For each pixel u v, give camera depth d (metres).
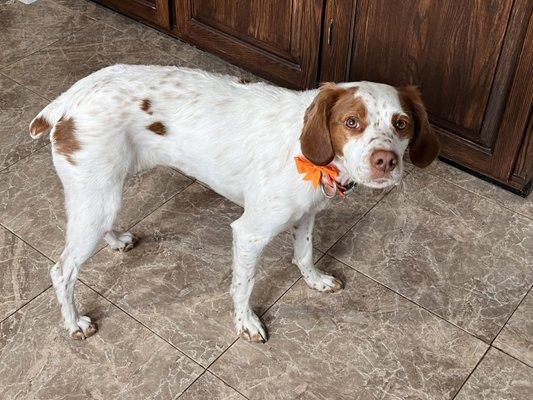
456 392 1.88
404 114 1.61
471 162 2.31
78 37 2.78
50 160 2.36
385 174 1.59
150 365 1.91
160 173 2.33
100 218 1.84
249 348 1.94
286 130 1.74
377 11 2.22
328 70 2.43
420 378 1.90
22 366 1.90
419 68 2.25
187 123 1.80
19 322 1.98
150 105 1.79
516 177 2.25
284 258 2.12
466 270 2.11
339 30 2.32
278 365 1.92
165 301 2.03
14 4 2.91
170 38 2.78
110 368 1.90
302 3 2.34
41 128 1.84
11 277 2.07
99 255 2.12
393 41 2.25
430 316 2.01
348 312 2.02
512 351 1.95
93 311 2.01
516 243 2.17
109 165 1.80
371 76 2.36
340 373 1.90
